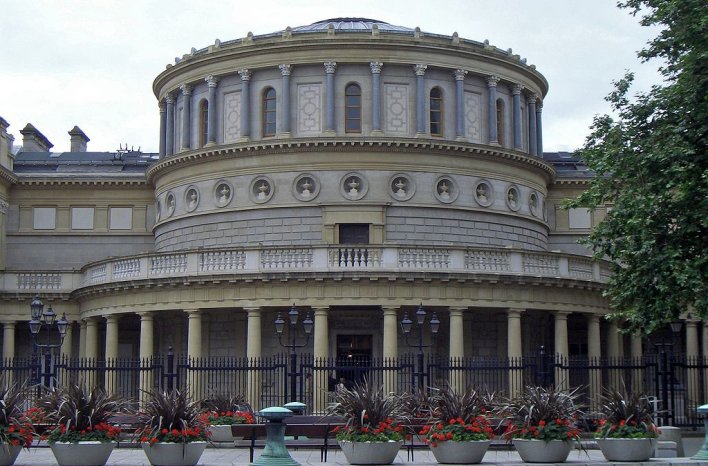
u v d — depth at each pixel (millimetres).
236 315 55219
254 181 60469
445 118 61625
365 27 67375
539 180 65625
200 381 51812
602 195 37344
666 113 36125
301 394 39719
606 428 28031
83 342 59781
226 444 35219
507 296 51312
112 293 55125
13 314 61625
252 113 61594
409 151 59719
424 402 32188
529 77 65688
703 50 34312
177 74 64938
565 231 70438
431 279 49906
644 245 34531
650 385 56125
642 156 35594
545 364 38188
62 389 29984
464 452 27156
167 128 66562
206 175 62000
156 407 27297
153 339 54844
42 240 70375
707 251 34156
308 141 59094
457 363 46906
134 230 70188
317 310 49969
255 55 61281
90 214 70625
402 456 30609
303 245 50312
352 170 59500
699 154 34938
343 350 54000
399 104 61031
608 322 57594
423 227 59531
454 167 60562
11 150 70875
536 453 27328
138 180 69750
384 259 50062
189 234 62562
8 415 27234
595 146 38094
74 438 26875
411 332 53750
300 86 61188
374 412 27797
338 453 32438
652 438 27844
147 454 26844
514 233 62594
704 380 60469
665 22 36000
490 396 33219
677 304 35406
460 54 61562
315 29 64812
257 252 50688
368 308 52531
